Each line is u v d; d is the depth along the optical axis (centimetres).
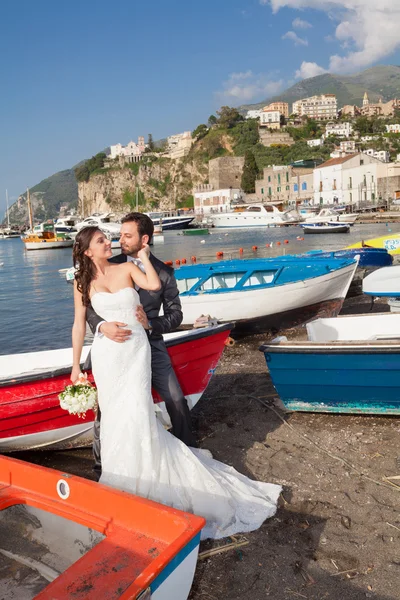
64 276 2773
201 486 374
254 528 379
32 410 487
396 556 347
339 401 568
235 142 16100
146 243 418
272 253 3056
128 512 280
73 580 236
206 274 1084
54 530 305
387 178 8369
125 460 351
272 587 324
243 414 605
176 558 246
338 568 338
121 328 359
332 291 1016
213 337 514
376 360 528
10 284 2523
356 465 471
